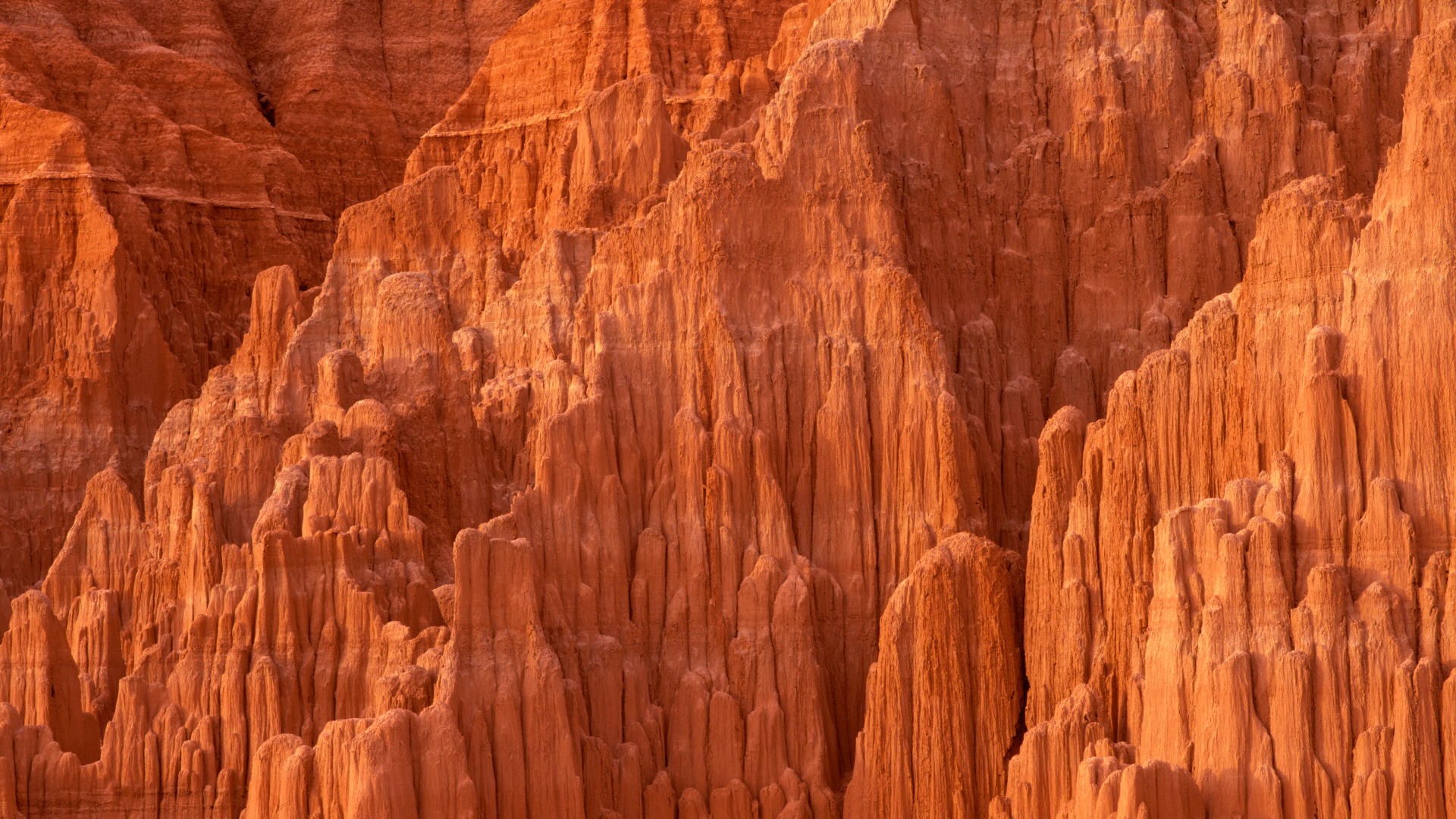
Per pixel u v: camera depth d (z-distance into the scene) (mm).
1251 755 76312
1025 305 100250
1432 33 81812
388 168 165250
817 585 92438
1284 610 77375
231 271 148750
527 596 86625
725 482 92438
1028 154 102500
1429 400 78375
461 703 84938
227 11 177875
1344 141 101500
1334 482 78750
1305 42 104688
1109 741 80062
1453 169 79625
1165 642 79375
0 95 143000
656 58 132500
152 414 134250
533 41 139500
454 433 100125
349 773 83250
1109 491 85375
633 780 87688
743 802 88062
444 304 105500
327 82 165625
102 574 106500
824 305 95625
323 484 95062
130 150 148500
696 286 95938
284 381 108875
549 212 115062
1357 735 75500
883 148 99375
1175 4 106625
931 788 86125
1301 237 82500
